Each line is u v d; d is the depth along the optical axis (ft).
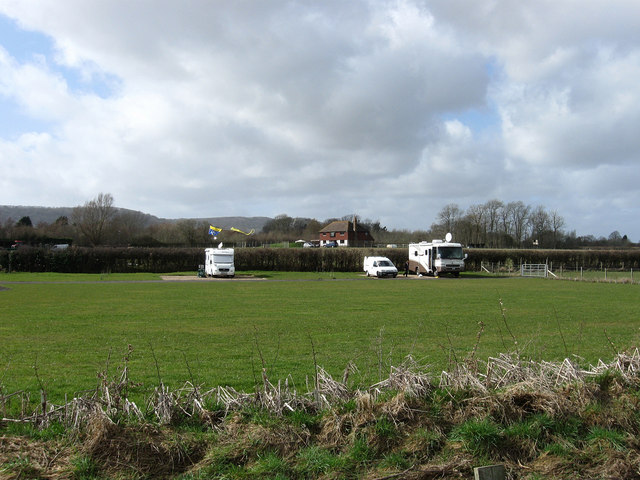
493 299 84.12
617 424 20.53
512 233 357.20
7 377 30.50
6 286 114.01
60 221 328.70
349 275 176.96
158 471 17.10
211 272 156.56
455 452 18.44
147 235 301.02
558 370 24.36
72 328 51.03
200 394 21.77
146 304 75.10
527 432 19.42
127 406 19.93
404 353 38.06
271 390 21.81
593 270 213.87
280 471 16.98
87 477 16.34
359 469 17.42
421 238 372.17
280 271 199.21
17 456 17.03
